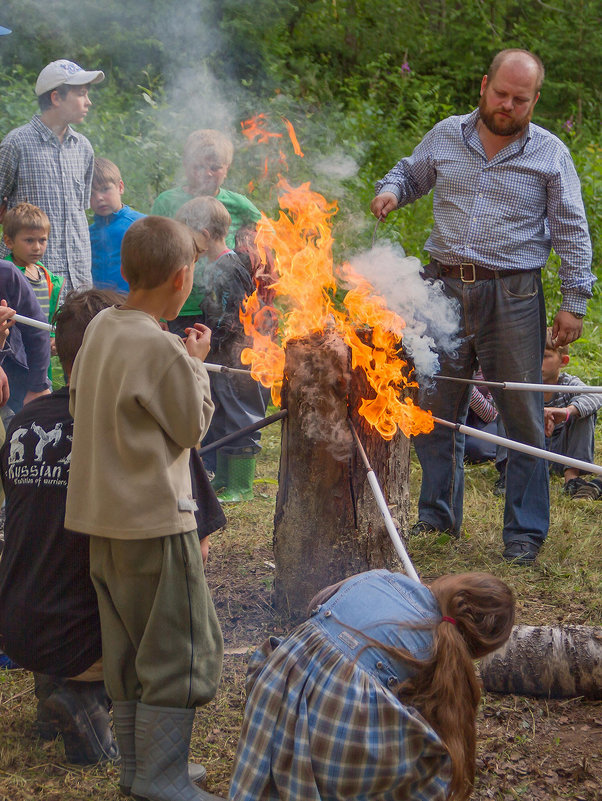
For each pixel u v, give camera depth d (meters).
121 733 2.54
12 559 2.70
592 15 14.85
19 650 2.66
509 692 3.24
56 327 2.84
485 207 4.19
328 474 3.54
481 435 3.70
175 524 2.46
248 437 5.08
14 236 4.92
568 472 5.57
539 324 4.32
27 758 2.82
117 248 5.95
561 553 4.39
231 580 4.08
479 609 2.22
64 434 2.71
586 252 4.22
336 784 2.14
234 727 3.03
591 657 3.17
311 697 2.19
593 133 13.37
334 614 2.31
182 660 2.50
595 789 2.74
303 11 14.38
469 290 4.24
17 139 5.55
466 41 14.70
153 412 2.41
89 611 2.63
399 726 2.13
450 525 4.62
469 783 2.18
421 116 11.93
